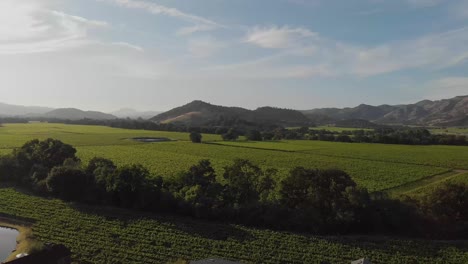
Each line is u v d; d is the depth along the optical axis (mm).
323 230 60219
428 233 60344
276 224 62156
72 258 50219
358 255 52094
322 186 64938
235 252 52438
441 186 65812
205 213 65125
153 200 69188
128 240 56062
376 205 62906
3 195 77562
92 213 67625
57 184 76125
